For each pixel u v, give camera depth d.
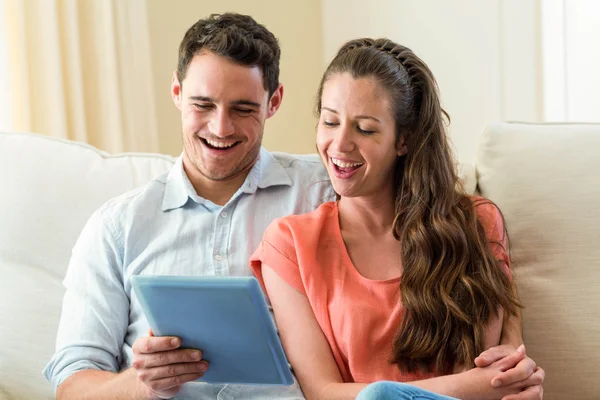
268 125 4.06
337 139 1.88
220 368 1.73
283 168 2.20
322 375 1.85
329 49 4.17
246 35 2.09
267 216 2.14
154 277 1.61
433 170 1.95
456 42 3.64
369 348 1.85
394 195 1.99
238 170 2.12
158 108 3.74
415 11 3.80
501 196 2.13
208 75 2.05
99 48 3.44
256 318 1.60
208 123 2.07
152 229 2.11
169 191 2.14
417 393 1.42
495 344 1.88
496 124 2.23
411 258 1.89
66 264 2.22
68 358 2.00
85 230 2.15
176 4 3.77
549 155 2.13
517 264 2.07
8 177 2.29
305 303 1.93
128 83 3.51
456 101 3.68
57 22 3.28
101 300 2.06
